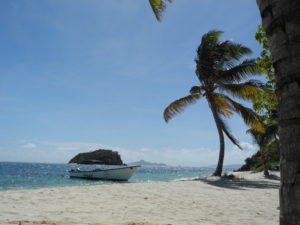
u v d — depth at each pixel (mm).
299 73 1518
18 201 6676
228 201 8367
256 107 7637
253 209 7031
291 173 1487
